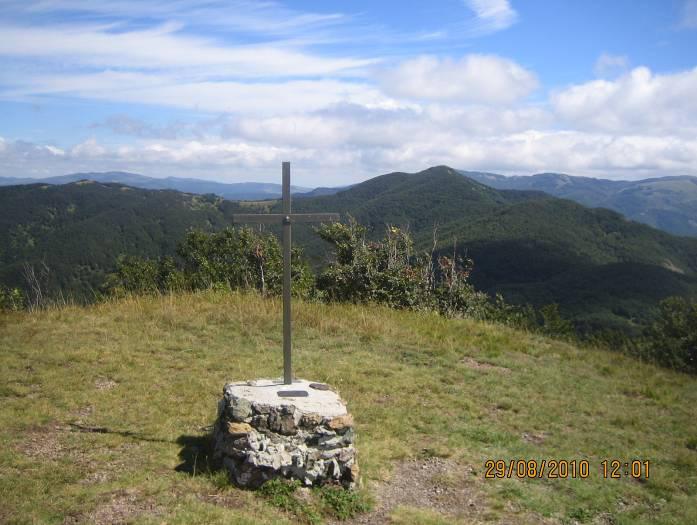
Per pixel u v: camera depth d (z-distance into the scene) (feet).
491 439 22.26
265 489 16.15
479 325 41.09
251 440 16.60
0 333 30.07
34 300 39.86
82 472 16.47
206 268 56.34
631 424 25.73
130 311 36.06
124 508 14.53
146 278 62.18
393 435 21.62
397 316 40.75
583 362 35.73
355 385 26.35
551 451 21.84
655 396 29.99
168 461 17.56
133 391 23.40
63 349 27.89
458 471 19.53
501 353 34.60
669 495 19.39
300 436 16.85
